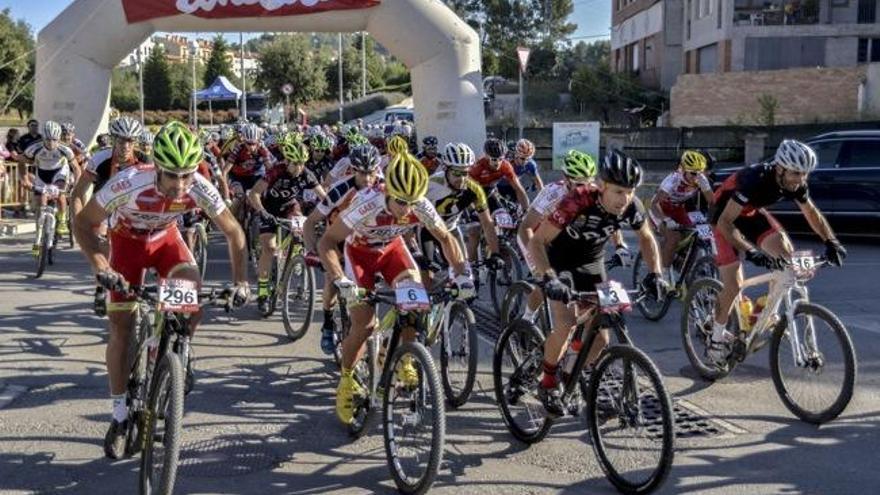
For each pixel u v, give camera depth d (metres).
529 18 55.66
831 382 4.94
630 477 3.99
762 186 5.27
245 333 7.01
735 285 5.51
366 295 4.29
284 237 7.58
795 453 4.52
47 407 5.06
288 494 3.99
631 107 35.81
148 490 3.69
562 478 4.21
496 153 7.80
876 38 31.17
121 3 13.77
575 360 4.36
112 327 4.14
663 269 7.53
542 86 41.59
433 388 3.83
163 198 3.94
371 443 4.66
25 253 11.27
